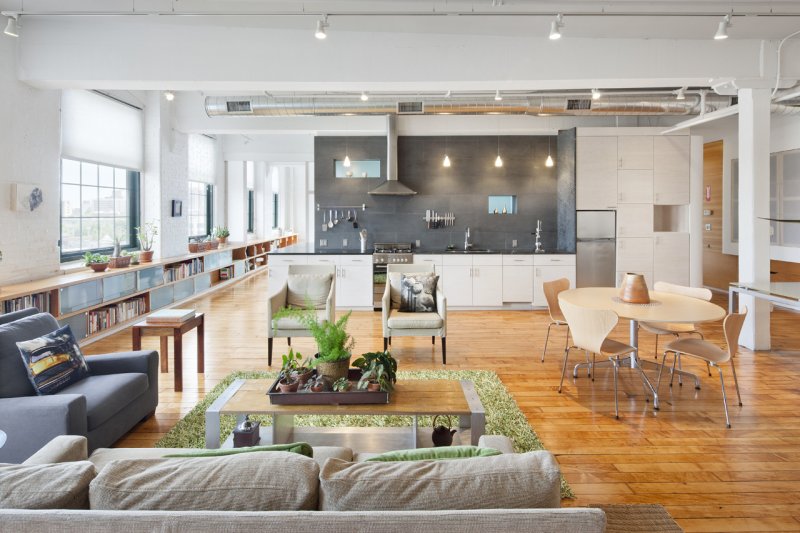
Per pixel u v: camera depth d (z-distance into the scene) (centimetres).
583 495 248
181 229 803
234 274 1050
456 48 488
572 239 768
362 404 260
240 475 123
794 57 493
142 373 323
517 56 488
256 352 515
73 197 590
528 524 107
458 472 124
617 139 759
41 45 466
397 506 118
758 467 277
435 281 520
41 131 498
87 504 122
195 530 106
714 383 416
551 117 798
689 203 766
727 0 399
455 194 824
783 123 725
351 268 746
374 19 448
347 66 485
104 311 562
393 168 783
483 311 755
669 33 473
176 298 758
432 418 339
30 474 123
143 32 473
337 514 109
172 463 128
